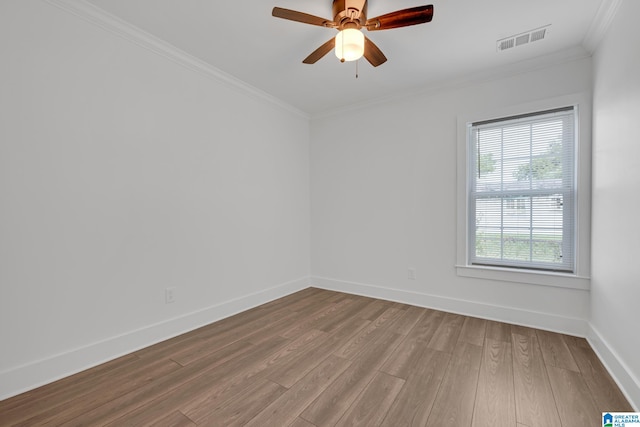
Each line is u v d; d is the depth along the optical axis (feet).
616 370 5.74
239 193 9.96
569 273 8.12
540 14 6.40
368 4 6.17
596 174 7.15
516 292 8.76
